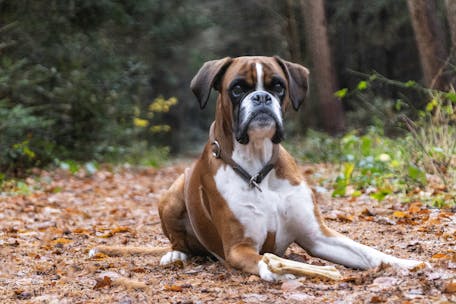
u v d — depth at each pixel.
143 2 18.73
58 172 15.38
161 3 20.17
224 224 4.91
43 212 9.73
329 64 21.17
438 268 4.60
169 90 31.34
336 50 24.38
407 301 3.81
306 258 5.63
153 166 19.83
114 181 14.97
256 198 4.86
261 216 4.87
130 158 19.84
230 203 4.87
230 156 4.91
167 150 24.47
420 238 6.05
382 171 9.62
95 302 4.34
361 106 20.84
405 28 22.91
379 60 23.86
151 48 21.23
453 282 4.07
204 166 5.13
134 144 20.61
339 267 5.01
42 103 16.22
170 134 32.78
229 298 4.21
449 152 9.03
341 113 21.12
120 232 7.75
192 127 39.28
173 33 20.67
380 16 23.42
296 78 5.15
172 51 25.80
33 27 16.31
